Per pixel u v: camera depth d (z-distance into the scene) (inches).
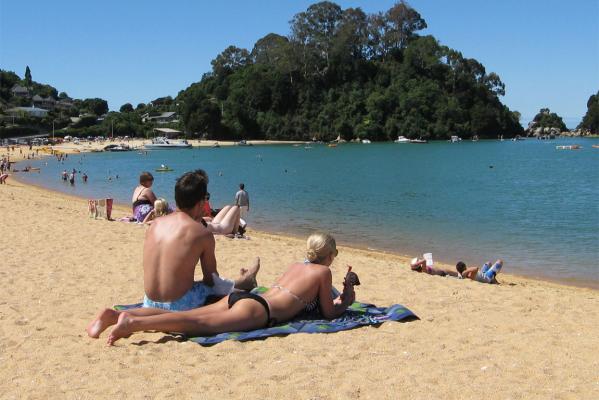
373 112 5482.3
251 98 5866.1
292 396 162.7
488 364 194.1
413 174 2159.2
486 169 2423.7
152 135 5713.6
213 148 4783.5
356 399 161.6
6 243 442.9
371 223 897.5
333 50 5787.4
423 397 163.2
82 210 757.3
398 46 6181.1
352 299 249.6
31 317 248.4
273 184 1758.1
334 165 2765.7
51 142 4781.0
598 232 807.7
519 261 605.3
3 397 162.1
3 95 6771.7
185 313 212.5
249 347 204.7
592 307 305.0
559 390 171.0
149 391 165.6
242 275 249.4
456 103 5590.6
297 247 481.4
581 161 2967.5
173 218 227.1
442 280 363.6
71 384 171.5
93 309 264.1
